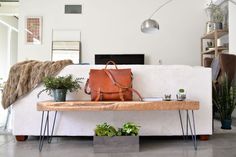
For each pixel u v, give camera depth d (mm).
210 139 2516
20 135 2439
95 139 2047
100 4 5996
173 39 5965
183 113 2410
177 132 2410
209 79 2438
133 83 2443
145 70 2449
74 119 2424
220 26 4926
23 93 2408
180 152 2021
